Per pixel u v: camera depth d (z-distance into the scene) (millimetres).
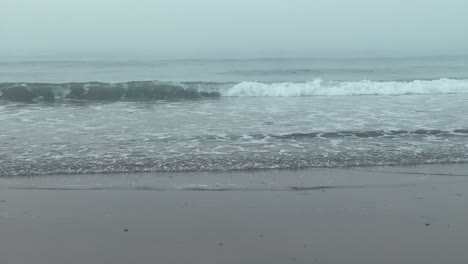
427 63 36562
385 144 9117
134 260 4324
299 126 11016
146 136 9852
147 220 5355
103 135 9945
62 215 5492
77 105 15414
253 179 6980
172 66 34406
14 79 25141
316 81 20016
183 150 8594
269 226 5168
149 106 15078
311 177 7086
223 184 6738
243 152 8461
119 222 5289
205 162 7793
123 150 8562
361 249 4555
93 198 6105
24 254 4434
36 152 8352
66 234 4938
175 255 4438
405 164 7789
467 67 31734
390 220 5336
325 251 4512
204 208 5758
